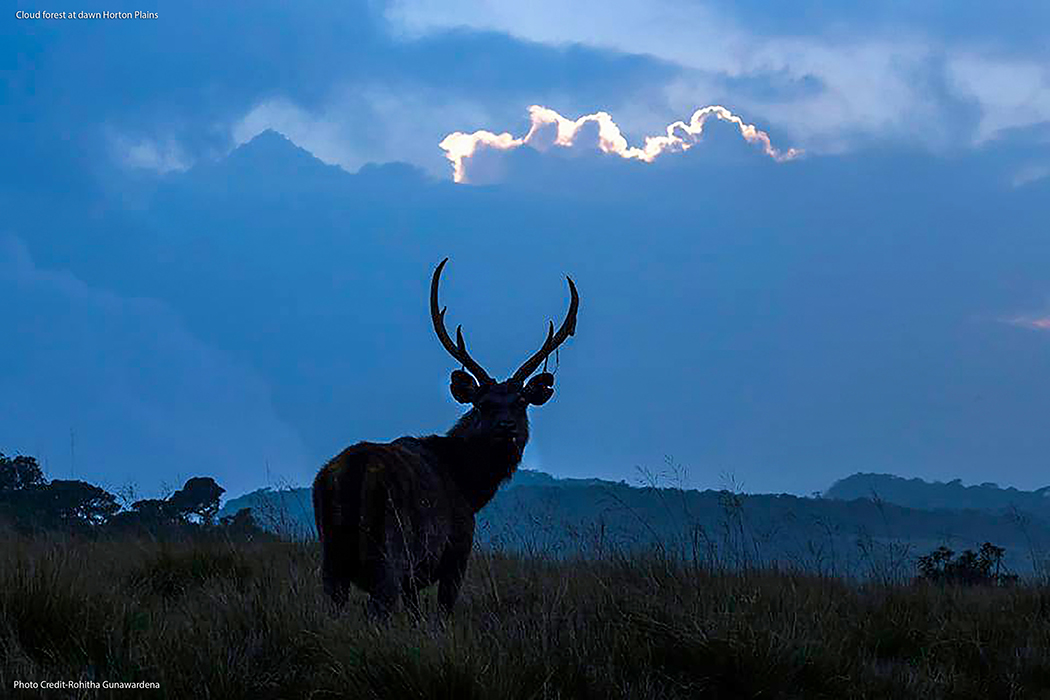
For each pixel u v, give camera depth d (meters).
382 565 14.38
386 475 14.83
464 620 15.02
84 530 25.12
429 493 15.62
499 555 19.97
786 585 17.86
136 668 12.23
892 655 15.80
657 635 14.23
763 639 14.03
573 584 17.16
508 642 13.37
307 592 15.28
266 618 13.92
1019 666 14.70
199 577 18.48
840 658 14.23
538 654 13.07
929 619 16.97
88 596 13.81
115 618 13.49
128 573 18.25
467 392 17.66
